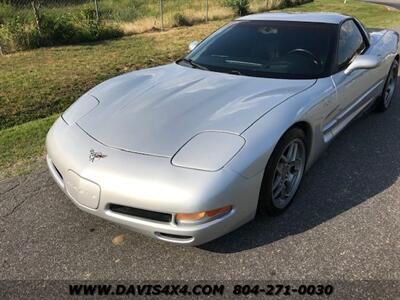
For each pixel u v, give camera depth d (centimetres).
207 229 237
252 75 343
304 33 378
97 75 734
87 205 253
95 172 246
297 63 352
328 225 293
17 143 436
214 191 231
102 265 258
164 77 353
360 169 374
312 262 257
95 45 1052
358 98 406
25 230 291
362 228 289
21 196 334
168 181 232
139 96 314
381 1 2758
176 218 234
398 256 262
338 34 379
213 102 294
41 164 389
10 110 556
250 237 280
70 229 292
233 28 411
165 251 269
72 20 1147
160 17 1476
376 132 459
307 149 321
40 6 1340
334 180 354
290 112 283
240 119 270
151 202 233
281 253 265
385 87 498
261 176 256
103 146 260
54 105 582
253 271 251
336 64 358
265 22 405
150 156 246
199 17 1555
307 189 340
